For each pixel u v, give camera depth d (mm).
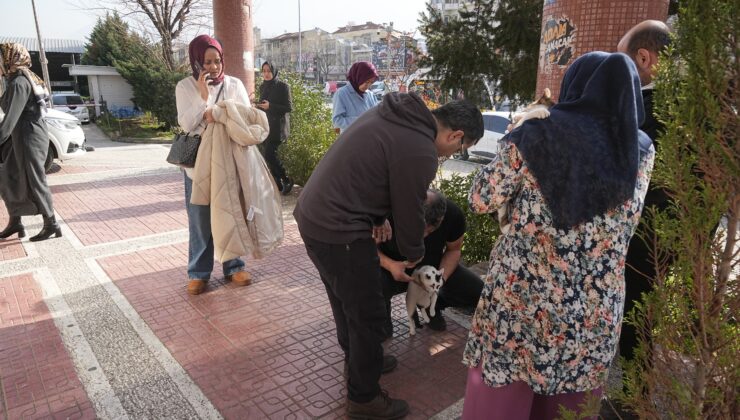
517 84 4969
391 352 3141
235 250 3715
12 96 4586
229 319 3535
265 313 3629
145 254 4859
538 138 1551
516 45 4719
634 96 1524
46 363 2977
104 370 2914
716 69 1220
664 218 1512
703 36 1220
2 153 4945
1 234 5207
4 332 3330
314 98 8297
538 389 1663
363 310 2252
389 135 2100
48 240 5250
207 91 3562
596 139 1527
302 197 2322
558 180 1525
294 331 3369
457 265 3293
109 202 6922
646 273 2350
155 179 8570
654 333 1584
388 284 3053
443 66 5219
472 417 1872
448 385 2807
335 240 2180
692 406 1416
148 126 18000
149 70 17344
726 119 1242
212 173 3611
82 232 5543
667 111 1422
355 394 2422
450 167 10844
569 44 3006
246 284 4109
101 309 3680
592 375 1673
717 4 1198
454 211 3057
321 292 3992
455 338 3316
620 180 1511
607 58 1563
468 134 2168
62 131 8703
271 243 3959
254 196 3785
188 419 2504
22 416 2516
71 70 20188
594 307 1586
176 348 3154
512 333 1685
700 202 1386
